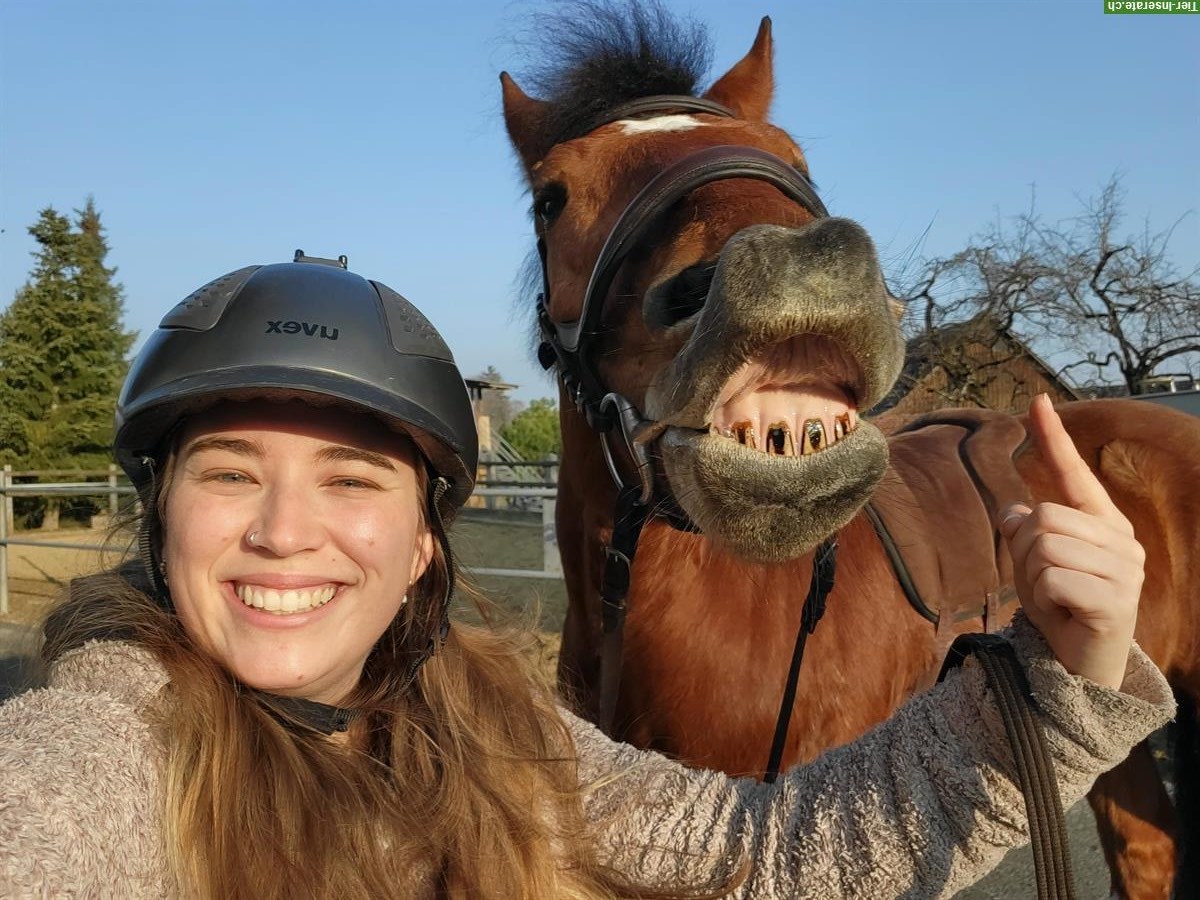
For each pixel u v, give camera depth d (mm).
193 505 460
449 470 554
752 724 801
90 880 349
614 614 797
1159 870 1137
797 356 546
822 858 501
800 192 729
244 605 465
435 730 542
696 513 580
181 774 418
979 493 1055
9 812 333
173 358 475
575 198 808
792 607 819
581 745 623
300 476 470
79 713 407
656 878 554
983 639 479
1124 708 428
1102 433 1191
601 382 783
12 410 8570
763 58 973
